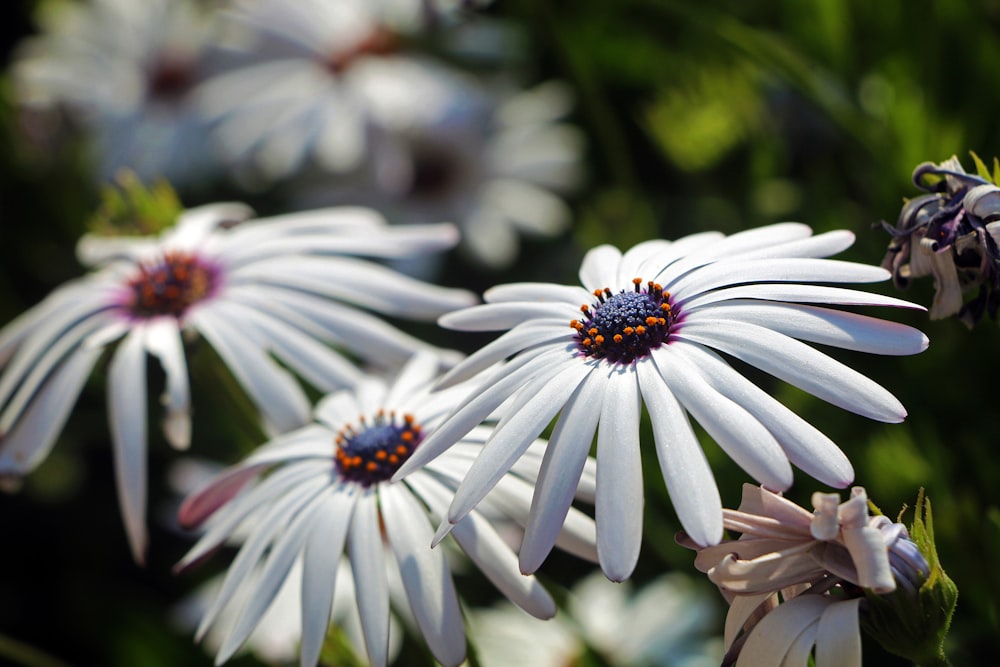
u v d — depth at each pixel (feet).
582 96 1.44
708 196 1.50
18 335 1.22
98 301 1.21
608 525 0.89
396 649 1.29
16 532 1.77
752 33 1.32
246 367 1.15
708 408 0.91
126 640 1.44
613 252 1.05
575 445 0.92
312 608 0.98
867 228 1.35
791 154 1.49
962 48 1.33
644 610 1.39
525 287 1.03
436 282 1.76
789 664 0.89
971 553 1.17
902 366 1.26
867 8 1.42
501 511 0.98
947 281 0.98
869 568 0.89
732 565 0.91
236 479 1.06
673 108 1.49
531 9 1.41
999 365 1.24
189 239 1.25
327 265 1.20
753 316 0.94
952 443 1.23
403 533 0.99
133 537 1.13
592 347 0.96
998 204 0.97
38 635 1.67
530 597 0.97
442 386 0.98
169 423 1.14
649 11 1.61
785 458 0.89
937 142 1.27
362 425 1.05
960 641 1.17
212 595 1.45
